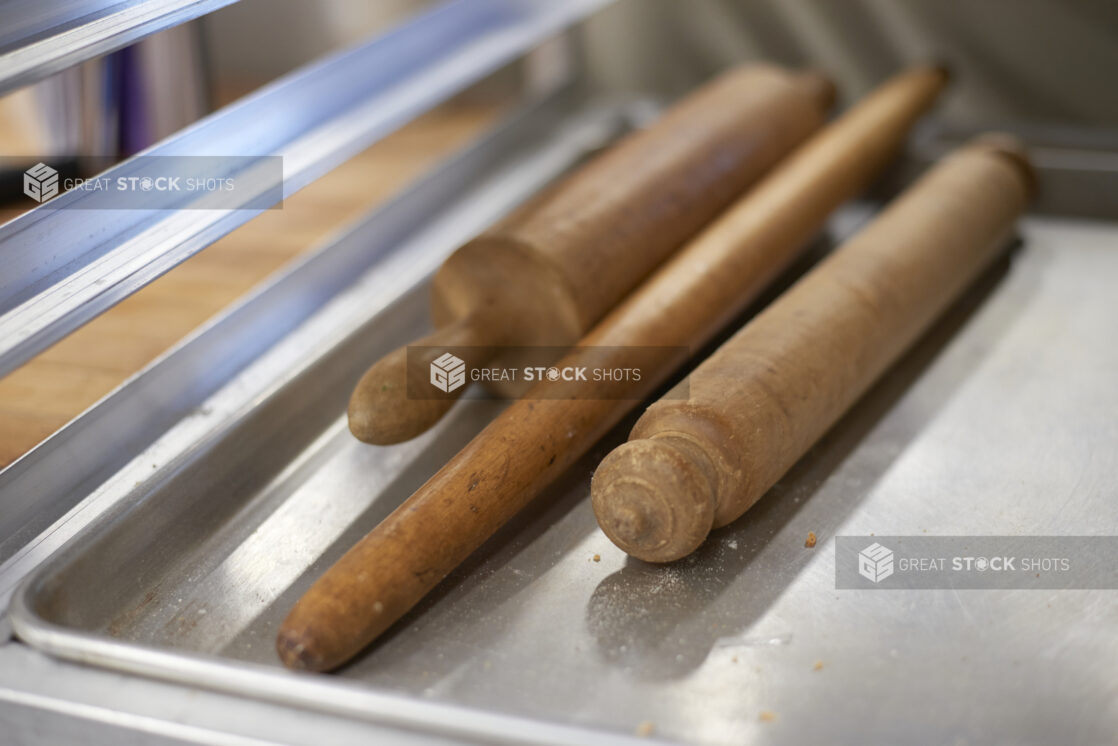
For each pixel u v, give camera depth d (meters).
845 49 1.40
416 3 1.64
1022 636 0.58
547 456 0.65
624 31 1.49
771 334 0.71
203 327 0.76
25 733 0.51
